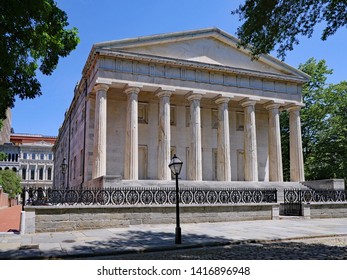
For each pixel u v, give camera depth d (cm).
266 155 3819
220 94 3184
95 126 2786
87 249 1149
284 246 1234
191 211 1914
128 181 2586
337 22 1320
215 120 3684
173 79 3044
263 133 3859
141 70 2945
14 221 2459
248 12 1430
